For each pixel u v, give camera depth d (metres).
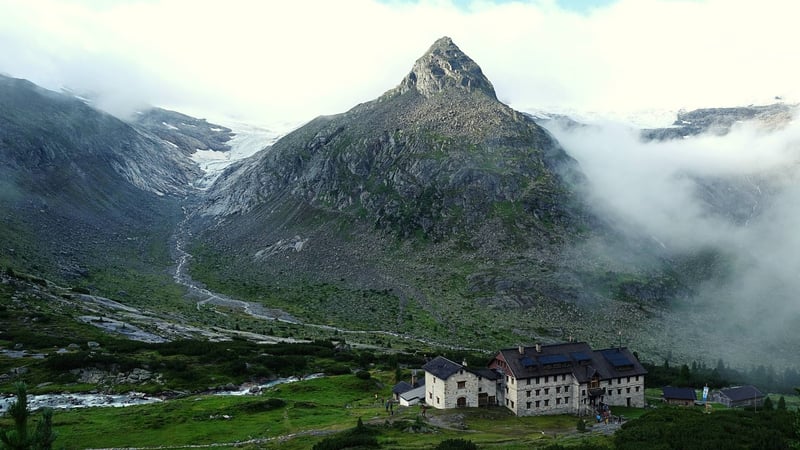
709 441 84.44
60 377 137.12
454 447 84.38
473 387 118.88
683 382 170.50
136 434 101.38
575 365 122.81
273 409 118.81
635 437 88.88
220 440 97.56
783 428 91.88
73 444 96.25
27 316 184.12
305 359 168.25
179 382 140.00
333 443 87.88
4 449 32.91
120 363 146.00
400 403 124.94
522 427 106.00
